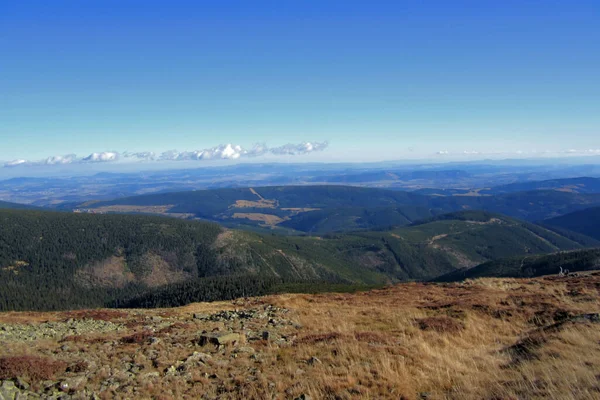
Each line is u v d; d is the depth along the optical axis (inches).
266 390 506.0
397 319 952.3
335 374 552.7
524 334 769.6
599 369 479.2
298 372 569.6
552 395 413.4
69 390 506.0
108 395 496.7
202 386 533.3
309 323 960.3
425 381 514.3
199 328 919.7
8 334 857.5
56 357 646.5
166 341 765.3
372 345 686.5
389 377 521.7
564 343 603.2
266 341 768.3
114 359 639.1
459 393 462.0
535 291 1254.9
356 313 1073.5
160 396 494.9
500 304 1045.2
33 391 496.1
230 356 668.1
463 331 824.3
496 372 532.4
